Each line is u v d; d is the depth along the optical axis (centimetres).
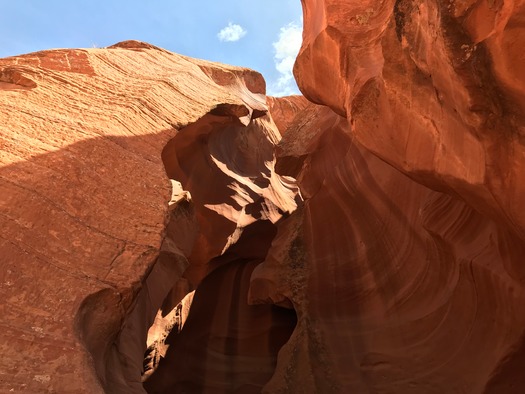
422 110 445
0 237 422
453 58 348
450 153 413
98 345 416
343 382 786
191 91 985
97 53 917
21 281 399
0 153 513
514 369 563
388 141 518
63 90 730
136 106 759
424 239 746
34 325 371
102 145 619
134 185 588
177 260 988
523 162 343
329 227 1019
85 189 532
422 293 753
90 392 334
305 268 1009
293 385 818
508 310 553
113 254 475
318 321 903
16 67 738
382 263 866
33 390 322
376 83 523
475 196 414
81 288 421
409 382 702
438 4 360
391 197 857
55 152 557
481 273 579
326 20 636
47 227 460
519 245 502
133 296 452
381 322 815
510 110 343
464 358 634
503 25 314
